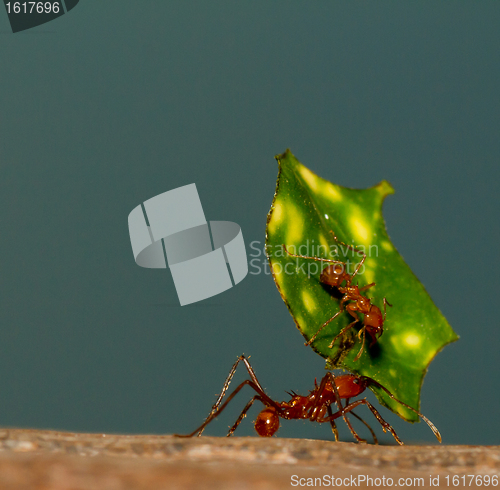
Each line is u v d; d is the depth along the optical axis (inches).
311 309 5.6
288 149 5.7
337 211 5.8
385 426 6.1
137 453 5.3
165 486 5.2
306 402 6.3
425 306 5.7
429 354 5.6
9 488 5.2
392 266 5.8
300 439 5.3
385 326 5.7
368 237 5.8
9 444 5.3
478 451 5.3
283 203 5.6
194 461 5.2
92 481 5.2
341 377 6.3
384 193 5.8
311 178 5.7
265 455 5.3
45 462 5.2
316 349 5.6
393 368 5.6
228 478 5.2
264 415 6.3
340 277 5.6
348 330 5.6
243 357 6.2
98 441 5.3
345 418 6.1
